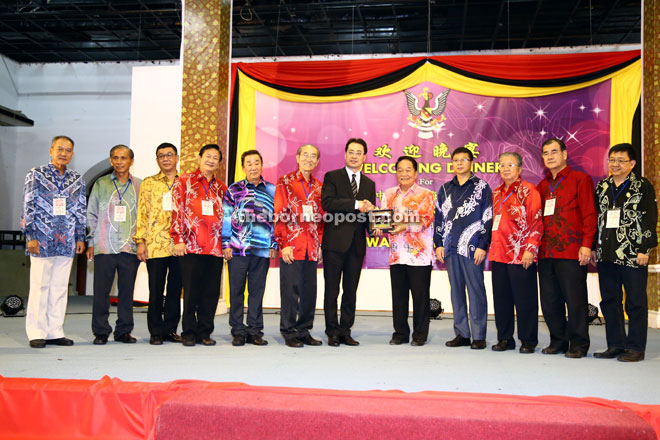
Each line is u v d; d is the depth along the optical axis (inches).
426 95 281.1
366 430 70.2
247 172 155.7
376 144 283.4
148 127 288.0
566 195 146.3
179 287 160.6
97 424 83.4
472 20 367.9
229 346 149.4
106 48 433.4
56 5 365.4
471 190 161.0
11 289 392.2
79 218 155.2
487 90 276.2
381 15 367.2
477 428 68.5
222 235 154.5
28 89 464.8
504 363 127.0
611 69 264.2
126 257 157.3
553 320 147.9
